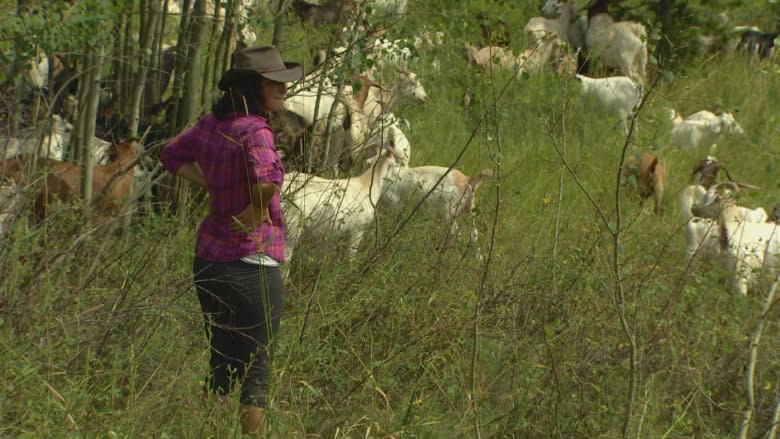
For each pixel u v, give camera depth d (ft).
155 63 31.12
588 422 22.09
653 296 26.45
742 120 53.67
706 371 24.91
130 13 27.04
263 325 19.53
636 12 59.67
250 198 18.83
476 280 26.21
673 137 48.96
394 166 33.24
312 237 27.45
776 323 27.81
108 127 32.71
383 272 25.31
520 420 21.47
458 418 21.49
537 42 46.75
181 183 28.81
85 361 20.10
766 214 38.63
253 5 33.17
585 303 25.34
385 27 29.14
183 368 20.48
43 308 19.95
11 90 24.63
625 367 23.86
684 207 36.01
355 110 34.24
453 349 23.36
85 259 23.53
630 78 54.24
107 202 26.43
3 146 23.70
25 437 16.39
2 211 21.76
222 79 19.27
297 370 20.99
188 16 30.22
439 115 44.09
